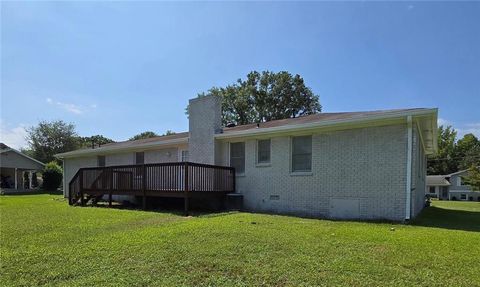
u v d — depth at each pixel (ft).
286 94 141.69
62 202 58.34
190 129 50.11
